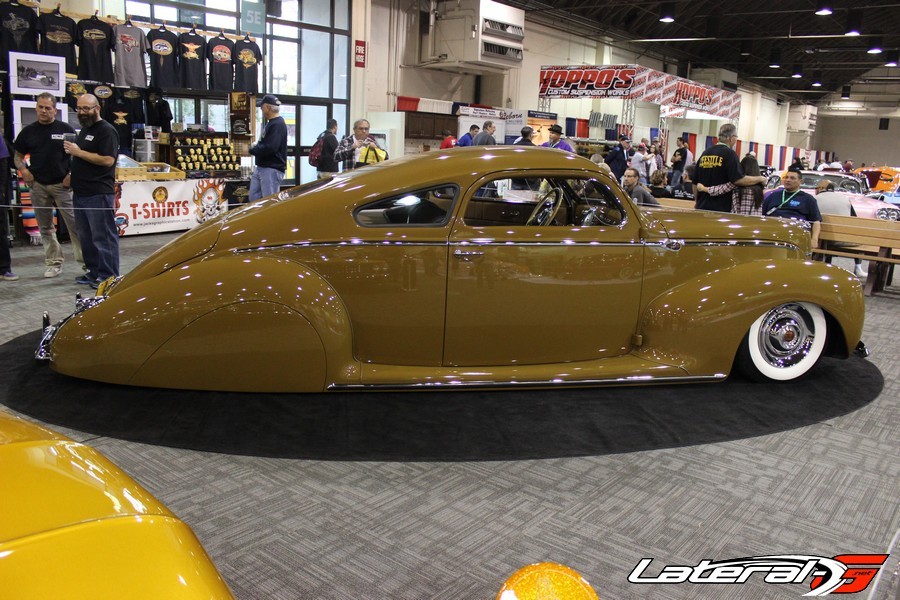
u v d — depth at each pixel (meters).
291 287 3.42
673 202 9.01
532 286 3.71
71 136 6.46
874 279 7.82
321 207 3.56
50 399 3.52
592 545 2.51
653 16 21.62
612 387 4.02
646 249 3.90
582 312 3.83
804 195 7.76
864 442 3.50
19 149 6.34
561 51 20.39
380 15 15.00
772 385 4.23
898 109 40.66
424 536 2.52
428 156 3.85
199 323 3.43
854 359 5.00
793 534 2.64
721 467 3.16
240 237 3.54
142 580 1.13
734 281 3.99
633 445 3.32
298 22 13.34
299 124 13.86
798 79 35.97
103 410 3.41
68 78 9.31
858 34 20.61
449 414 3.58
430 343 3.69
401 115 14.08
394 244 3.53
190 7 11.48
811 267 4.12
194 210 9.92
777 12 19.34
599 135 21.20
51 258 6.55
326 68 14.02
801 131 40.50
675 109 18.19
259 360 3.49
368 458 3.08
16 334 4.69
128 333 3.46
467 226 3.62
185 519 2.57
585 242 3.77
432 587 2.23
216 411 3.45
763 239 4.19
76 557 1.14
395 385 3.61
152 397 3.56
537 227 3.72
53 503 1.28
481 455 3.15
